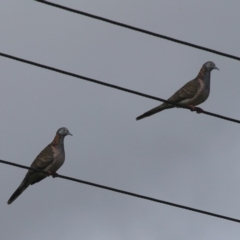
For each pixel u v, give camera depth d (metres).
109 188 13.22
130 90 13.47
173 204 13.15
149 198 13.11
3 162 13.23
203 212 13.20
